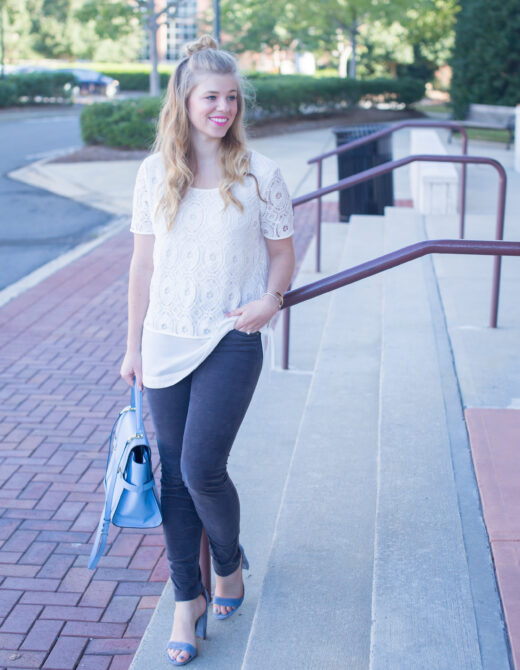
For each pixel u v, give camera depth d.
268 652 2.33
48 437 4.32
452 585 2.38
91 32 48.69
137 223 2.36
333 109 26.06
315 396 4.05
